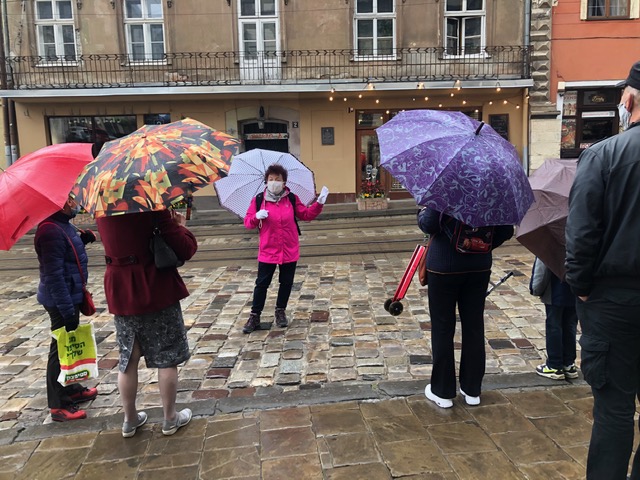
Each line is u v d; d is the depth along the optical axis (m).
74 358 3.41
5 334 5.45
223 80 16.72
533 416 3.32
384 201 15.48
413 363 4.30
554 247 3.25
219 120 17.05
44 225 3.31
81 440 3.23
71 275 3.46
